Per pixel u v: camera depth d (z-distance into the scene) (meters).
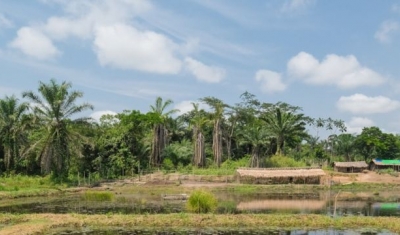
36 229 20.66
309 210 30.20
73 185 53.03
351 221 23.20
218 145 72.06
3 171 60.69
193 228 21.97
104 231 21.12
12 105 60.47
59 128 53.97
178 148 73.06
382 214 28.14
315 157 96.94
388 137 105.88
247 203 35.41
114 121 76.19
